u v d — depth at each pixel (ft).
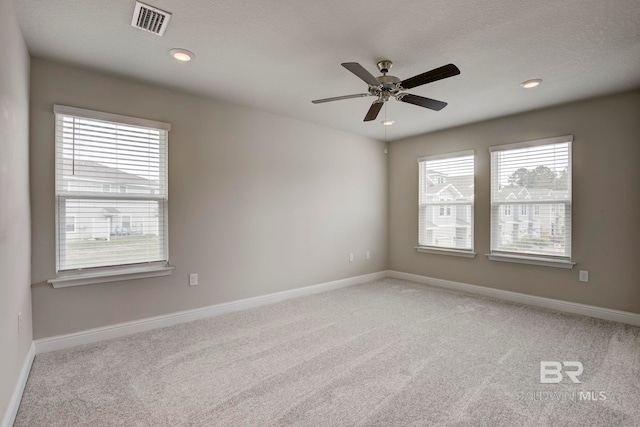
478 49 7.99
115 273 9.43
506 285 13.53
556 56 8.31
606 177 11.01
